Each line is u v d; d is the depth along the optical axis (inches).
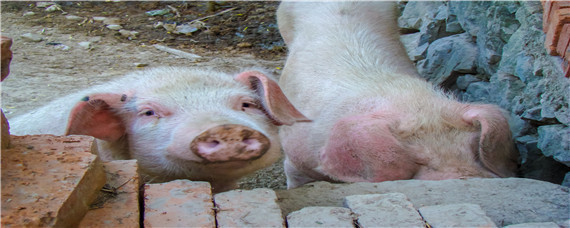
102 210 80.0
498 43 130.3
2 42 79.5
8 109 153.9
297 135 118.7
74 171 79.5
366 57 124.4
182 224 79.9
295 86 124.6
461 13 151.1
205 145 89.2
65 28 241.0
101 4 276.4
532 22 116.5
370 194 86.4
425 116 104.3
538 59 113.5
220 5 275.1
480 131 103.3
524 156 114.1
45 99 163.6
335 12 136.0
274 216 81.7
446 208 84.4
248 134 89.3
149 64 202.4
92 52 213.8
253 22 252.8
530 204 89.6
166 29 243.4
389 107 107.3
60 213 75.4
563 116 107.0
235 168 93.7
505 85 123.0
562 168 111.2
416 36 185.5
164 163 97.7
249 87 105.7
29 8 265.9
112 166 85.7
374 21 135.9
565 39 105.3
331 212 83.3
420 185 92.8
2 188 76.8
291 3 144.4
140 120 99.7
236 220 81.1
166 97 99.6
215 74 107.8
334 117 113.0
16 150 82.3
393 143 100.2
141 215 83.0
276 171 135.0
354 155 101.3
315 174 118.3
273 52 221.1
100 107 101.0
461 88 145.8
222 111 97.0
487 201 90.1
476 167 100.3
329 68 122.5
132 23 251.1
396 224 82.0
